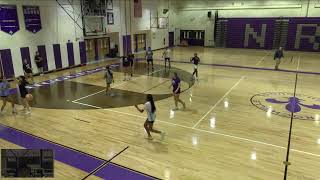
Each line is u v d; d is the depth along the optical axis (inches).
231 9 1088.2
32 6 591.8
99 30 788.6
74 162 248.5
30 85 529.0
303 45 990.4
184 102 424.8
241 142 288.0
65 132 315.6
